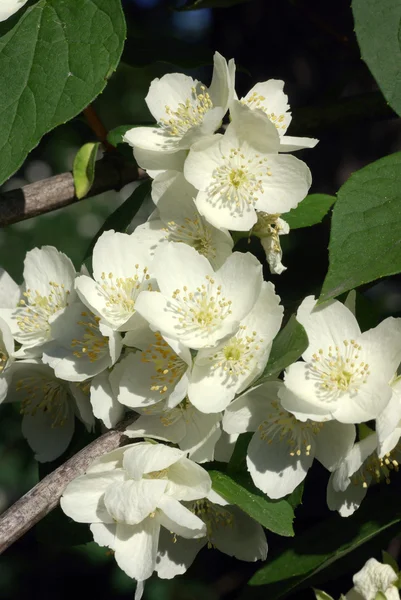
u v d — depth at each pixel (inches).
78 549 28.9
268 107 17.6
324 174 26.1
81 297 16.3
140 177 19.0
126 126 18.9
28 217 18.0
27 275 17.6
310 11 22.8
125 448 15.9
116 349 16.1
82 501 15.9
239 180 16.5
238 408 16.2
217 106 17.1
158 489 15.7
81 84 15.8
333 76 25.5
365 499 17.4
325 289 15.3
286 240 20.6
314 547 17.1
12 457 30.5
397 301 28.9
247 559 17.0
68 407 18.0
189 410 16.2
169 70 41.8
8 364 17.1
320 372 16.2
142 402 16.0
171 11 21.7
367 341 16.4
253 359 16.0
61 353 16.6
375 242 15.5
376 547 17.9
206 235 16.7
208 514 17.0
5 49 16.1
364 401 16.1
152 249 16.8
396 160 16.0
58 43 16.0
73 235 37.9
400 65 16.0
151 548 16.1
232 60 16.7
